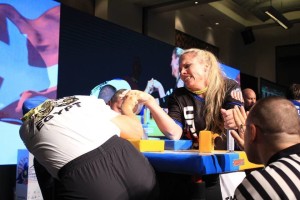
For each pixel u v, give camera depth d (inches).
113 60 157.1
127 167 38.5
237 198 34.0
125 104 48.3
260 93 278.4
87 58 145.5
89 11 223.5
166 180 42.8
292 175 32.9
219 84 58.4
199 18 324.5
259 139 37.8
